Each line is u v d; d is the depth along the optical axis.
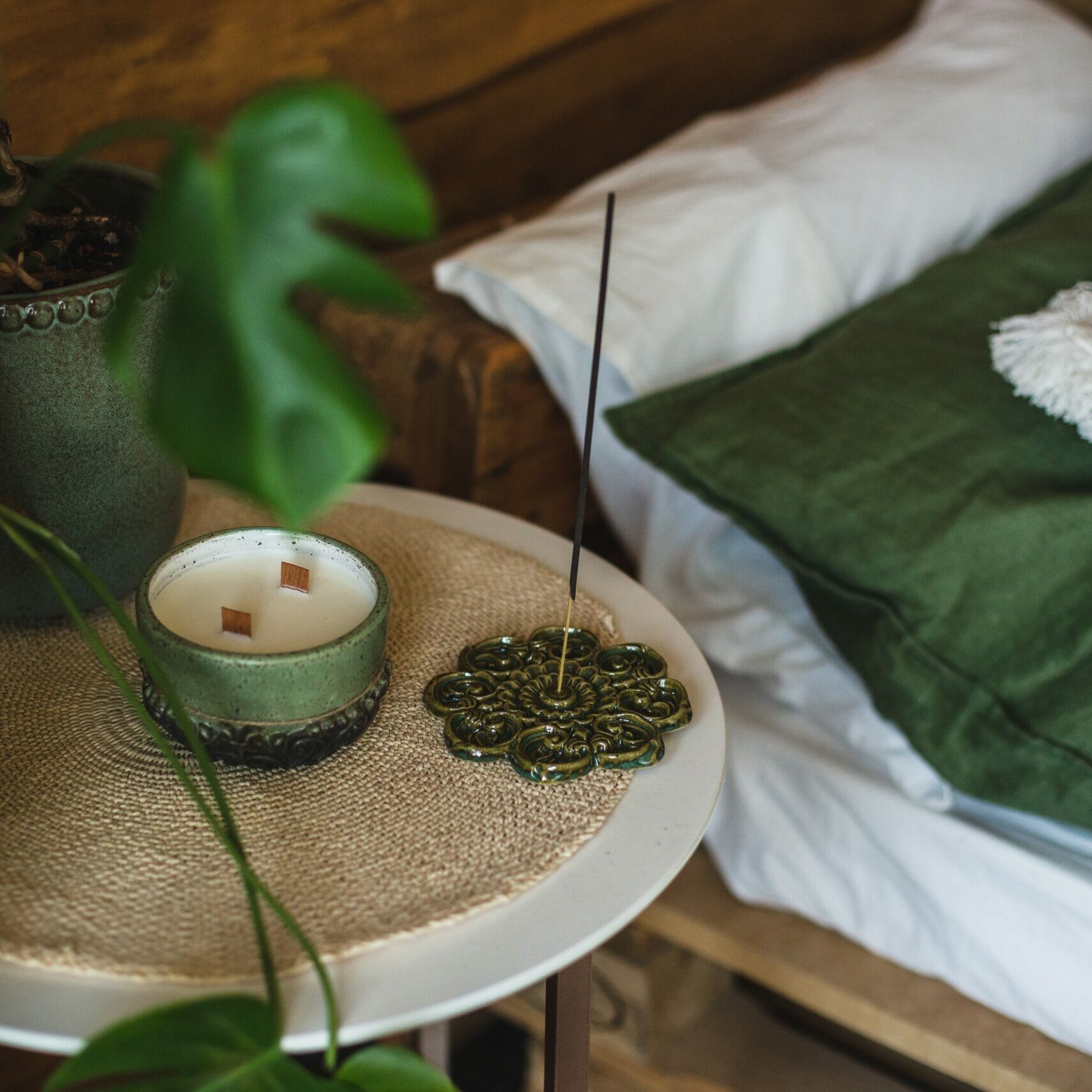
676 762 0.55
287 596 0.54
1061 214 0.97
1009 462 0.76
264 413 0.28
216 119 0.88
